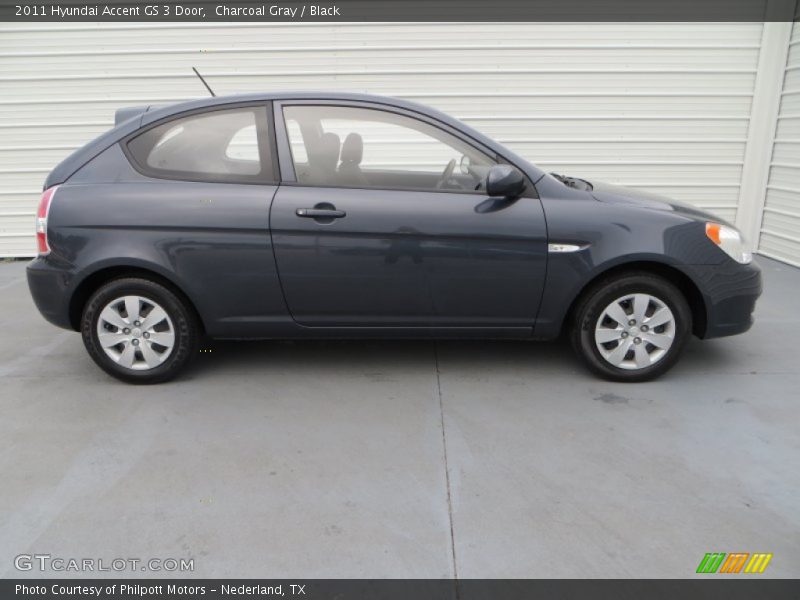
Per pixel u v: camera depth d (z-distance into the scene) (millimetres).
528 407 3293
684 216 3398
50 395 3504
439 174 3461
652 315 3447
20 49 6195
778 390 3443
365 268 3352
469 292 3398
